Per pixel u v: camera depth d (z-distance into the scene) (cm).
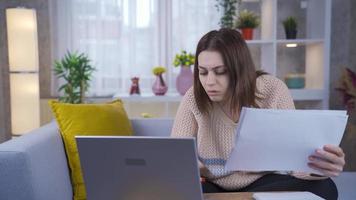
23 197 122
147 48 338
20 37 298
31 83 305
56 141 159
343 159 95
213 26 336
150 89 341
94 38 332
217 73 118
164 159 82
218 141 133
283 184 116
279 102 130
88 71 315
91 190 89
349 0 324
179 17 335
